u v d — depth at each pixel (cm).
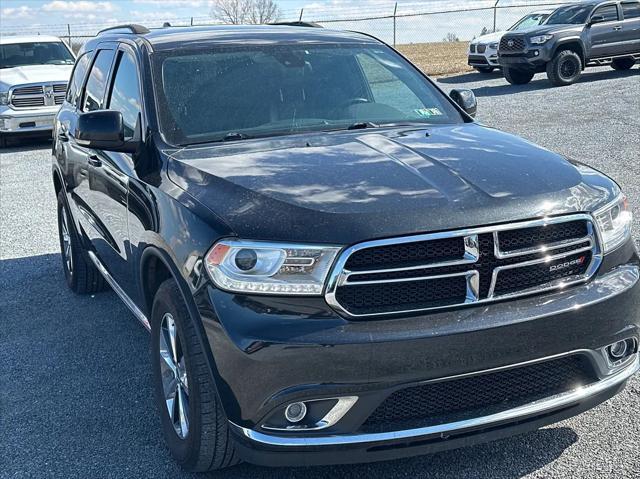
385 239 302
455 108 494
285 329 298
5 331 571
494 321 306
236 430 312
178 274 337
